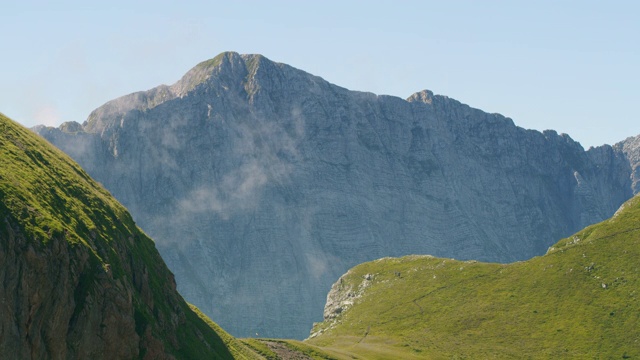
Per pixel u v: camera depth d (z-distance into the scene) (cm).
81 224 13275
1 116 14612
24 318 10900
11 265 10944
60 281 11644
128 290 13150
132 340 12794
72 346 11662
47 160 14438
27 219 11675
